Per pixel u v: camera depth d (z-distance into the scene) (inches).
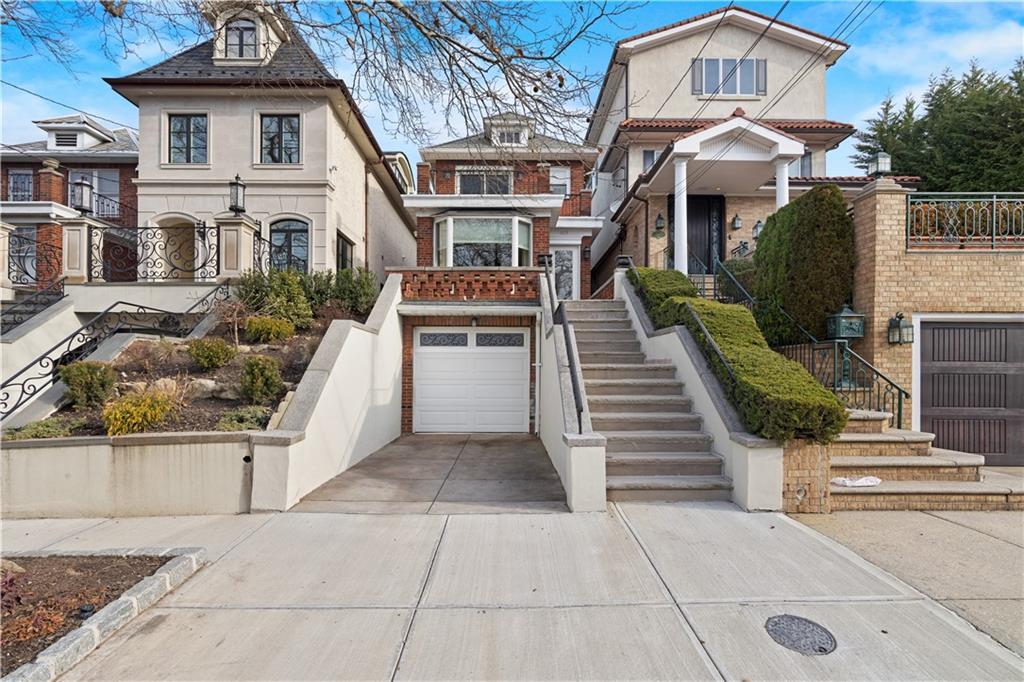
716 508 209.2
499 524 193.5
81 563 153.5
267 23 250.5
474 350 420.5
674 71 679.1
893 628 124.0
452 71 229.1
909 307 299.4
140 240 458.6
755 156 499.2
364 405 314.8
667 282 377.4
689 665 110.8
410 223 884.6
